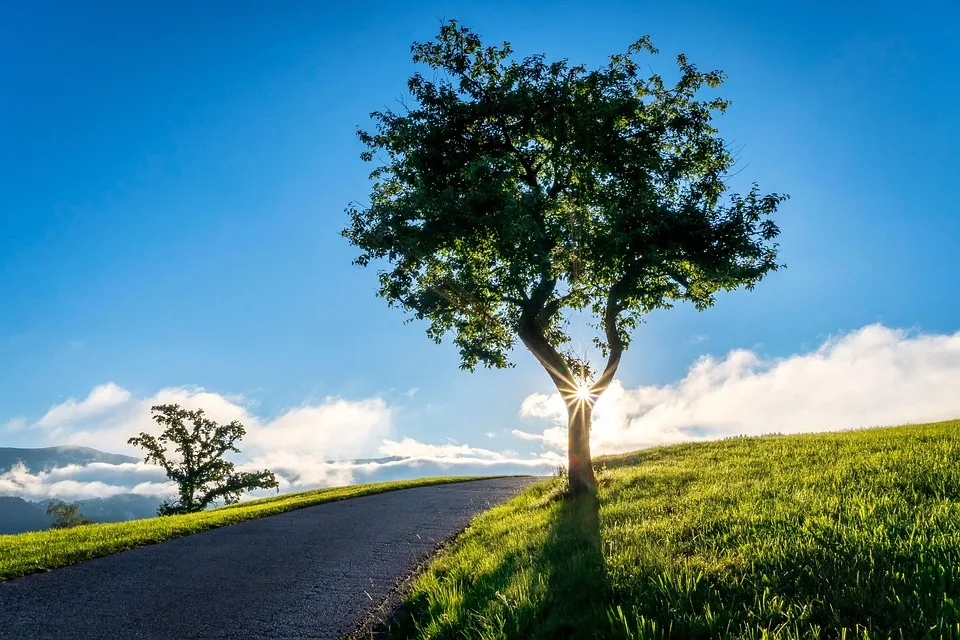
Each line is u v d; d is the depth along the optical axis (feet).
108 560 36.27
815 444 57.62
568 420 50.26
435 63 55.01
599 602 18.61
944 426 61.67
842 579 16.80
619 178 51.16
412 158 51.11
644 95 54.49
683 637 15.15
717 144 53.62
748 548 20.83
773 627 14.75
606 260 46.39
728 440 77.71
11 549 40.01
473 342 58.13
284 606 25.70
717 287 51.80
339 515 53.83
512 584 22.04
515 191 51.72
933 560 16.85
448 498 64.69
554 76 50.16
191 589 29.07
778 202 45.70
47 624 24.30
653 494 39.55
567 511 39.40
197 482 174.29
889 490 28.60
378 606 25.21
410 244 47.73
